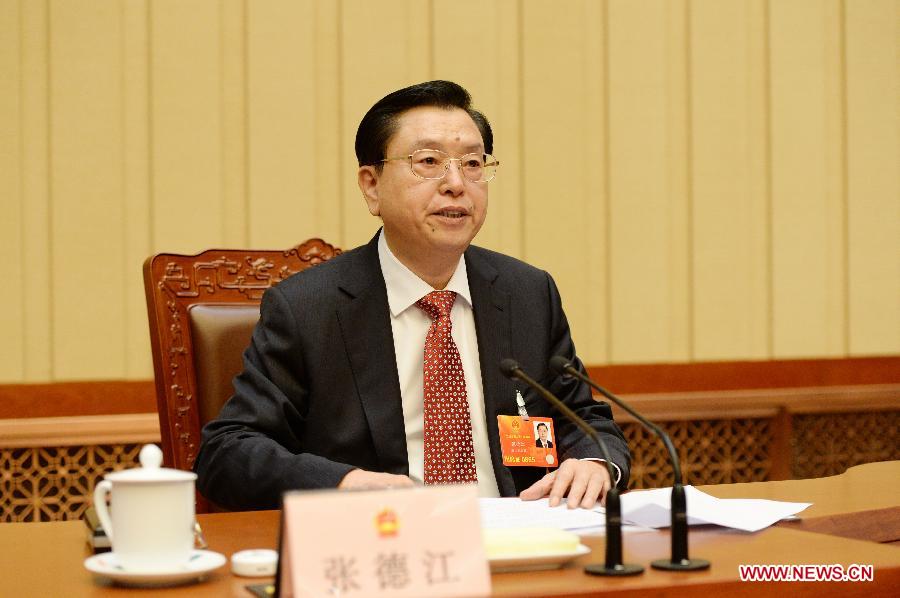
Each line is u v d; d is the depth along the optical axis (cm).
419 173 421
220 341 461
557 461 425
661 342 821
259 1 740
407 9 770
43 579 252
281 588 217
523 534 254
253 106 738
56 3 700
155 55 718
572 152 804
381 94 763
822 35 852
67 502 693
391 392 418
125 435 702
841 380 858
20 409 693
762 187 842
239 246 734
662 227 823
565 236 802
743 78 838
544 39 799
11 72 694
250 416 406
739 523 300
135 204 714
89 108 707
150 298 468
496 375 430
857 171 859
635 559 262
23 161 696
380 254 446
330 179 752
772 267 843
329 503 216
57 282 701
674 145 825
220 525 324
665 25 823
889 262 866
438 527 221
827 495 367
